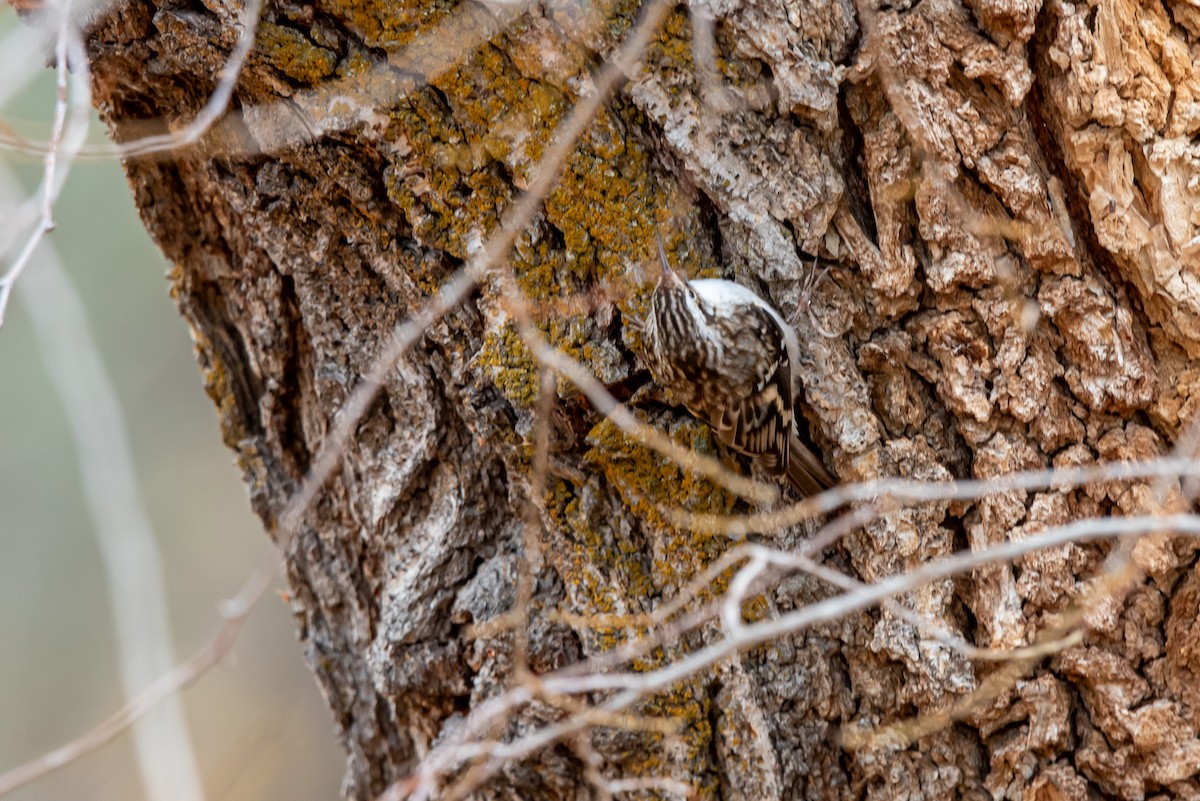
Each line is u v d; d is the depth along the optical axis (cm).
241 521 1362
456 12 594
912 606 617
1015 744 616
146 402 1330
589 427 643
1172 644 600
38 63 609
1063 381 606
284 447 745
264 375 725
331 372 686
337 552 740
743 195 611
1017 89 581
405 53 597
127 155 571
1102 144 584
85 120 527
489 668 671
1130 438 600
